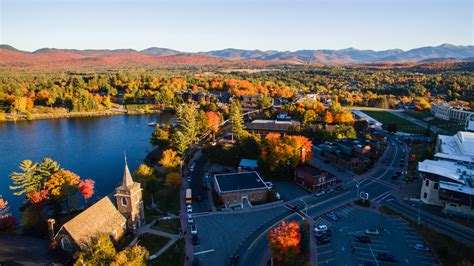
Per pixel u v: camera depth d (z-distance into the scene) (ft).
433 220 276.62
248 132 538.06
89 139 593.83
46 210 301.63
